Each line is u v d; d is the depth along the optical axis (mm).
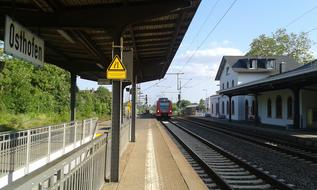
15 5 9492
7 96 33219
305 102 38156
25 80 35531
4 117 25625
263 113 49562
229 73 66250
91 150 7457
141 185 9969
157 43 16719
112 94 10133
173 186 10047
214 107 79875
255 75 61656
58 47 15055
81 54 16656
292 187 10820
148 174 11602
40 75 43750
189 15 12008
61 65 18500
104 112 69625
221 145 23062
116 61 9586
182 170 12688
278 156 17859
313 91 38125
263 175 11930
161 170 12570
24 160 9852
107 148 10445
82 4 9398
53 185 4301
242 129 38625
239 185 11133
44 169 4082
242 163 14477
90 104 59812
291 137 26797
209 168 13156
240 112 60844
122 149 16000
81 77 26016
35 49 9141
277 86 35562
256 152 19453
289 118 40500
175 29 13523
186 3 9773
